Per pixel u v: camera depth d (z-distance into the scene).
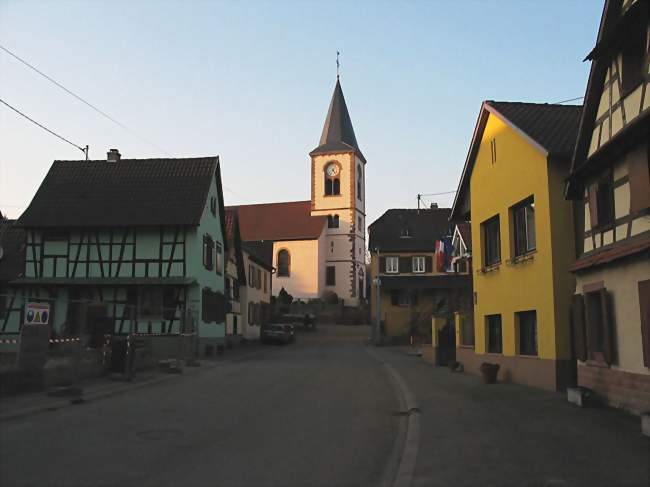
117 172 33.69
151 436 9.70
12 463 7.79
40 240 31.06
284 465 8.00
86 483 6.93
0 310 30.53
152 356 21.75
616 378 11.64
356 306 74.38
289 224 76.69
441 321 25.56
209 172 33.31
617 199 12.02
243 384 17.78
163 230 30.62
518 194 16.81
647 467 7.54
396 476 7.45
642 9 10.55
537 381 15.47
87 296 30.41
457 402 13.59
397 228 54.88
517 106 18.30
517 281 16.91
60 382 15.41
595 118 13.02
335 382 18.67
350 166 77.81
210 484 7.00
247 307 45.34
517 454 8.36
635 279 10.82
